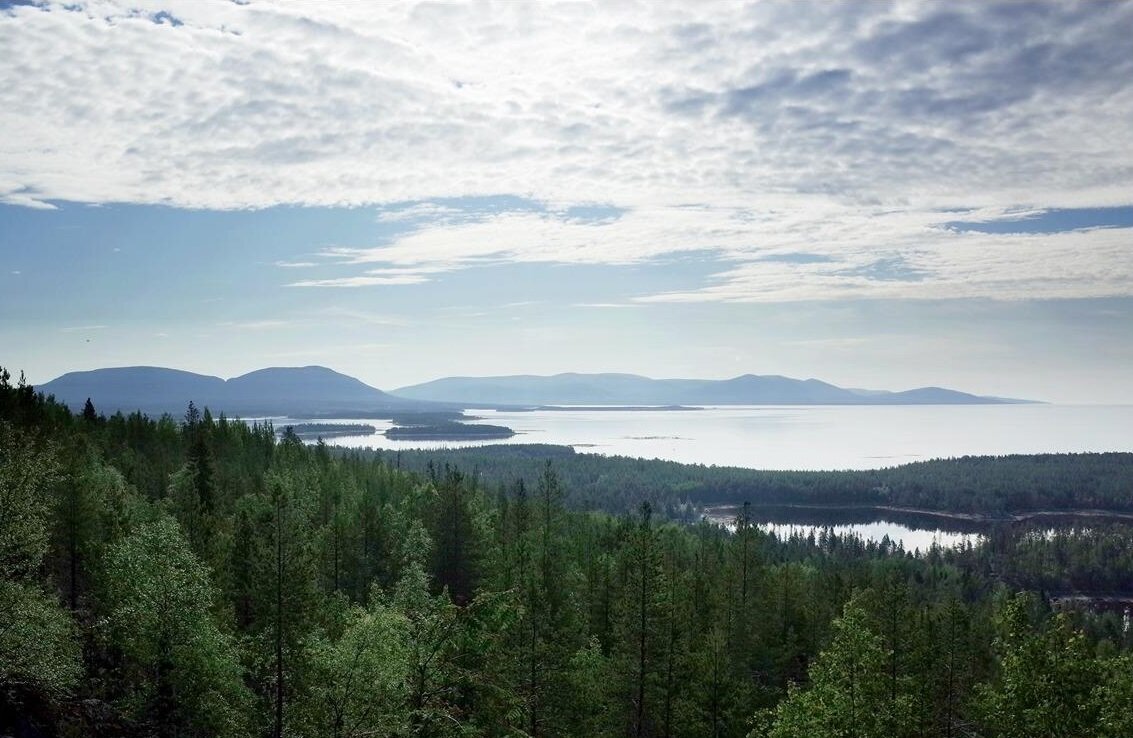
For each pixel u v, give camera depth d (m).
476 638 34.25
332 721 33.50
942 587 168.12
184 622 37.59
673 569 74.62
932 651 49.03
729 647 60.88
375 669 32.72
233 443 128.62
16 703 35.78
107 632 39.56
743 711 48.06
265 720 41.12
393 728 31.88
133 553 39.91
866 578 98.94
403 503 103.75
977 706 34.84
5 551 33.44
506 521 87.38
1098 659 28.97
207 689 37.53
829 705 31.41
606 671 48.81
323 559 70.06
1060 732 27.81
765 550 172.62
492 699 38.72
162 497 89.31
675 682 47.09
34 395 91.06
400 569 71.62
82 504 51.28
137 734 38.41
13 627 32.28
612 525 108.06
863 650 31.47
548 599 58.88
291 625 41.62
